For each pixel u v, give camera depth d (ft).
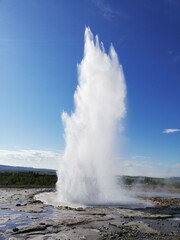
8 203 106.73
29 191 163.73
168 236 61.05
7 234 59.93
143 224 71.92
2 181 222.48
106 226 69.00
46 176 265.75
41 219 75.31
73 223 71.05
